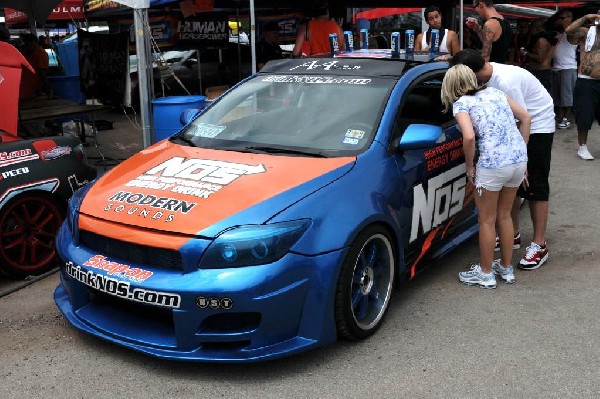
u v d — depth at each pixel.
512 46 12.05
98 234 3.15
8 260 4.27
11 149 4.24
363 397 2.88
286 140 3.77
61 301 3.53
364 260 3.33
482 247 4.03
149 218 3.06
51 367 3.19
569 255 4.67
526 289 4.08
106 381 3.05
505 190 3.95
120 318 3.22
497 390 2.91
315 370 3.12
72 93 9.81
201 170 3.46
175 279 2.88
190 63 12.95
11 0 10.61
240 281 2.82
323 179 3.28
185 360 2.93
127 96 7.92
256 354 2.93
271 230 2.92
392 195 3.52
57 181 4.45
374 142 3.62
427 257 4.05
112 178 3.61
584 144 7.71
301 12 10.11
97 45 8.26
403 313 3.75
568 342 3.35
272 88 4.27
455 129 4.32
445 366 3.13
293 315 2.97
